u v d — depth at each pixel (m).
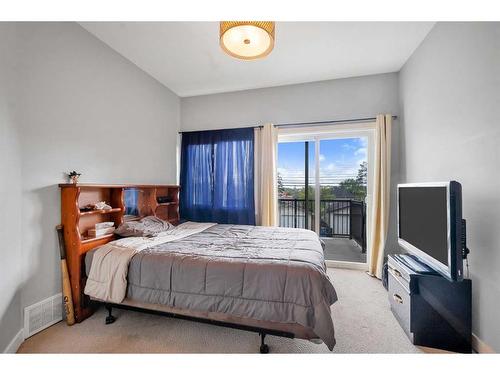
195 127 4.01
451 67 1.97
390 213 3.15
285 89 3.58
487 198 1.57
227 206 3.73
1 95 1.55
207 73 3.21
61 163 2.05
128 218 2.84
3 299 1.54
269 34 1.58
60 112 2.05
